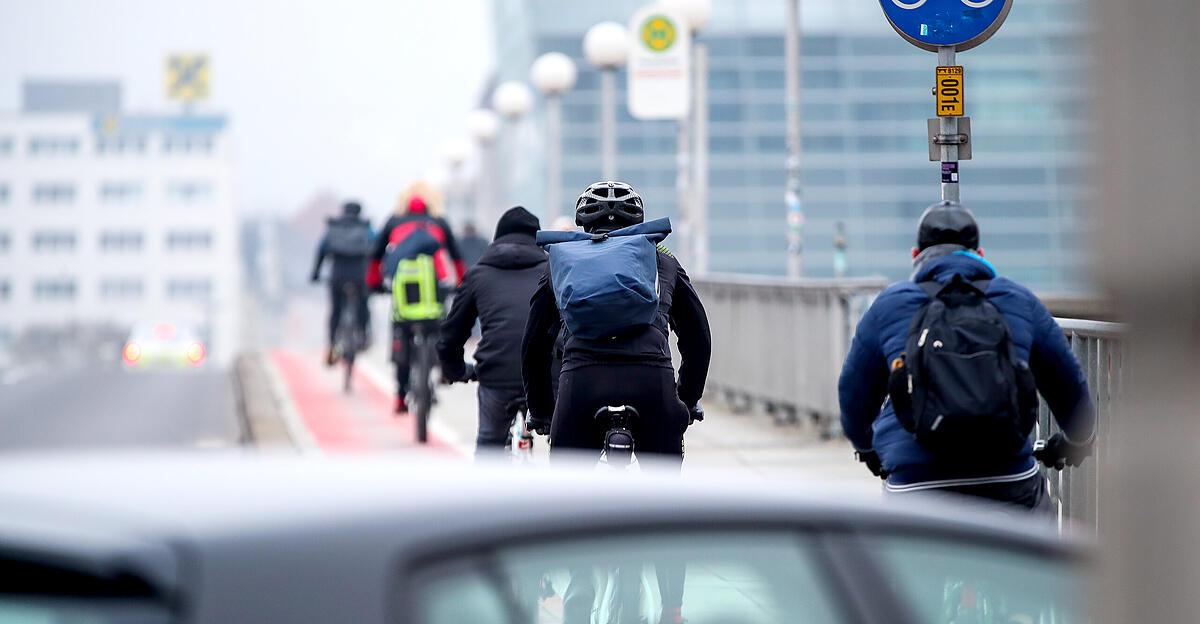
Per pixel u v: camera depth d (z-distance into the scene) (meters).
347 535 7.09
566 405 21.69
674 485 8.23
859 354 19.08
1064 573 8.83
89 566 6.69
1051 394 19.09
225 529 7.01
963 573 8.41
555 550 7.50
